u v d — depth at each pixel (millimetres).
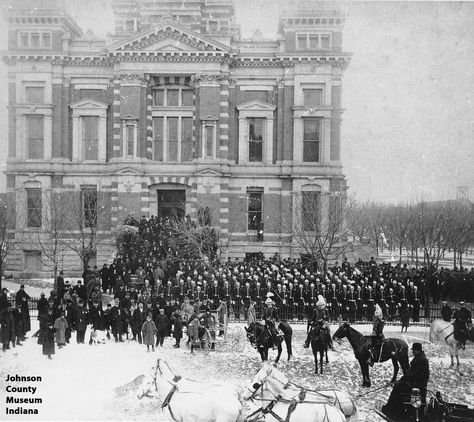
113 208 43531
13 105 43906
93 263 42312
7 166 43719
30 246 41500
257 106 44000
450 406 13953
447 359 22062
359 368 20750
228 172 43750
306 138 43969
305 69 43375
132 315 25344
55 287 35250
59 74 44281
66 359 21562
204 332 23375
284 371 20219
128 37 42531
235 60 43969
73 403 16266
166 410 14844
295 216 42250
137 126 43156
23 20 43750
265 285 29625
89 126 44875
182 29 42312
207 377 18797
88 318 25828
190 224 38469
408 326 27484
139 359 21656
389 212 43156
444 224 38125
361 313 29078
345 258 37406
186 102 45031
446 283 31438
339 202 40281
